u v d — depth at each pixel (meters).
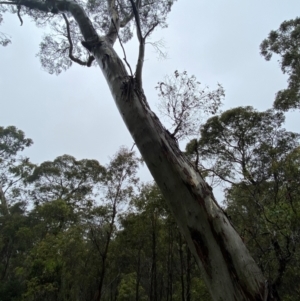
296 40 11.96
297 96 11.69
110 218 10.62
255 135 13.19
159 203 9.57
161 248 11.25
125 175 10.36
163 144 3.93
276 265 4.79
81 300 11.96
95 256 11.39
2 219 17.70
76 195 17.14
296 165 6.18
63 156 21.36
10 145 24.62
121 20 10.34
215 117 13.91
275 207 4.98
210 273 3.13
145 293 13.43
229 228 3.29
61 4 8.52
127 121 4.47
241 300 2.87
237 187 8.86
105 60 5.73
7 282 13.66
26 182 21.06
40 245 12.16
